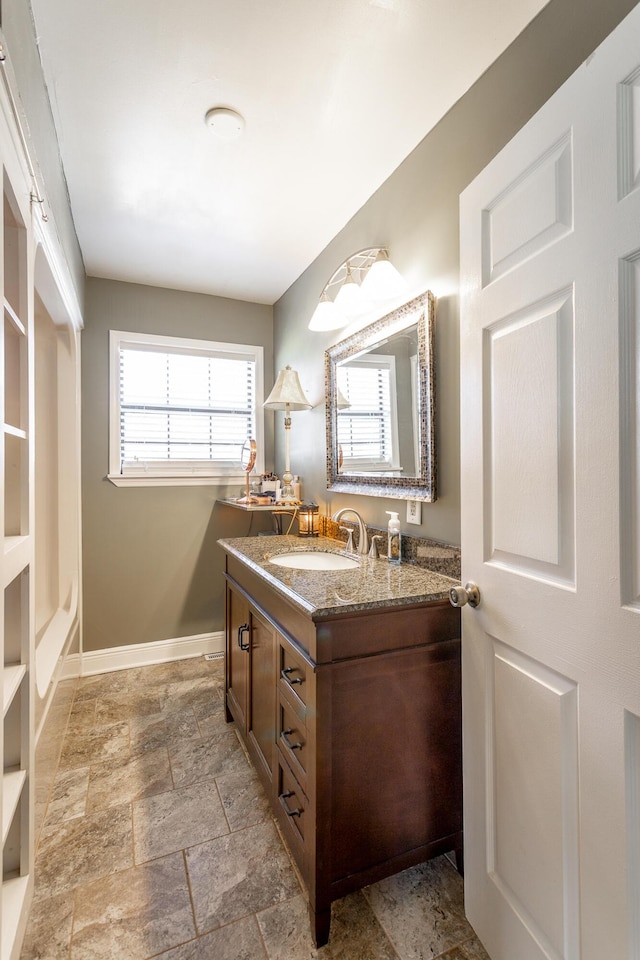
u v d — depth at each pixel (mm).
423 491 1604
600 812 789
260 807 1625
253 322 3201
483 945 1126
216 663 2895
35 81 1245
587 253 819
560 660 883
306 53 1301
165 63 1331
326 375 2352
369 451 1966
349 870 1188
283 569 1573
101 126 1571
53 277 1676
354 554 1889
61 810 1602
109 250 2467
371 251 1943
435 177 1591
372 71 1362
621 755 752
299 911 1234
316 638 1141
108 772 1811
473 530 1151
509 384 1024
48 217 1347
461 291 1198
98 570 2762
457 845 1339
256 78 1384
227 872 1355
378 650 1214
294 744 1297
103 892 1287
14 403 1203
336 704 1164
